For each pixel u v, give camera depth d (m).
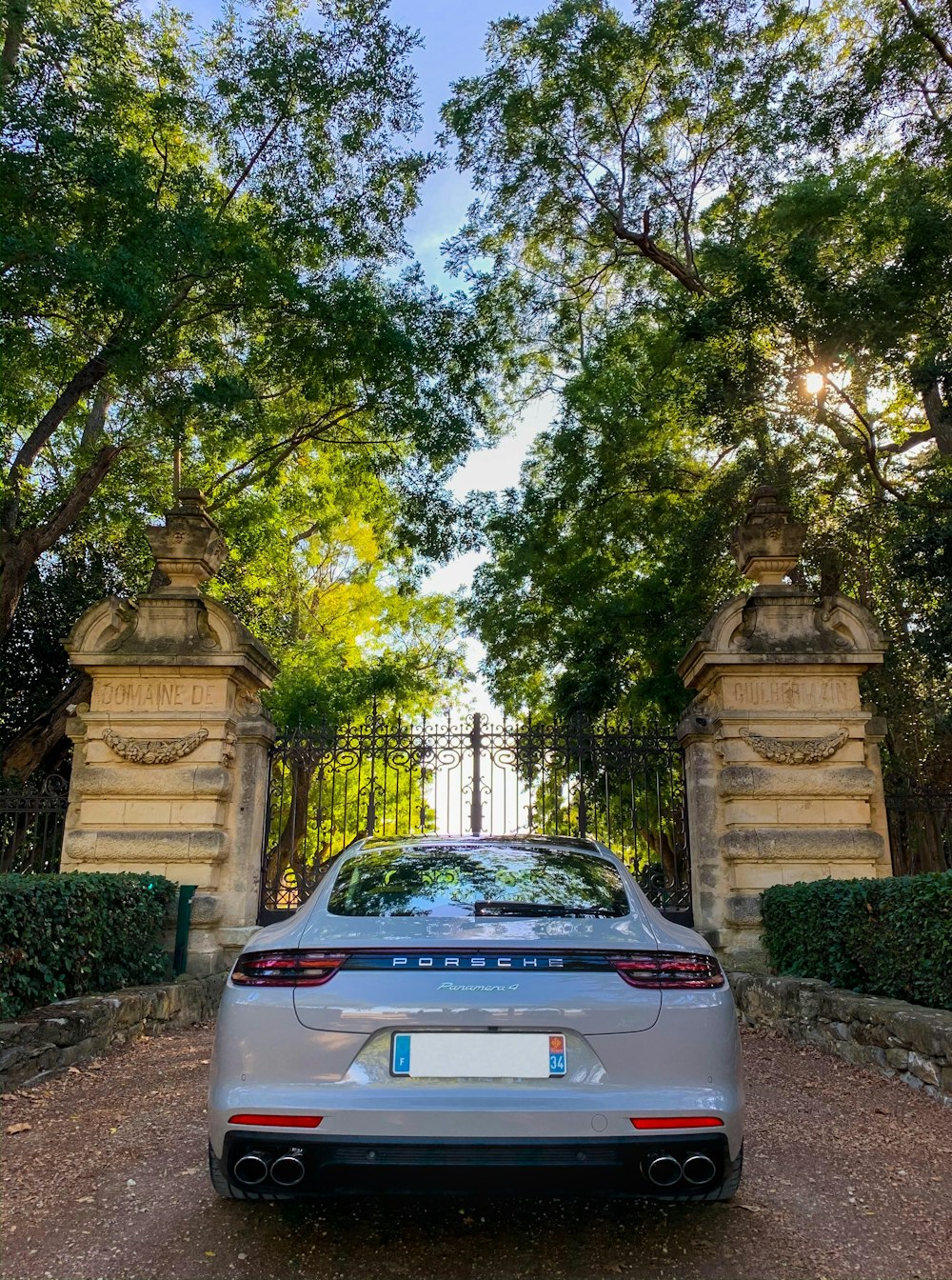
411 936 3.23
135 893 8.03
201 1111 5.18
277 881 10.30
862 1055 6.38
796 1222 3.63
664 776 13.20
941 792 10.38
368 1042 3.03
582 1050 3.03
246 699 10.31
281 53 13.91
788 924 8.47
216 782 9.51
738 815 9.62
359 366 14.31
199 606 10.04
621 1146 2.91
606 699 17.66
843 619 10.06
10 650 16.11
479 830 10.03
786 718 9.76
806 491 13.78
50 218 10.57
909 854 10.59
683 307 14.11
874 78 12.66
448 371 16.22
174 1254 3.31
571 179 18.30
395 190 15.09
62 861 9.38
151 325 11.20
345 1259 3.29
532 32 17.25
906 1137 4.71
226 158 14.54
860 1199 3.87
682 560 16.03
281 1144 2.92
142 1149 4.48
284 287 13.14
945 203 12.40
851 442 13.91
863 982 7.30
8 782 13.00
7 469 14.62
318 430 16.27
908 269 12.09
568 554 18.06
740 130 16.27
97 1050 6.46
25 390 13.83
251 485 17.53
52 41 11.01
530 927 3.34
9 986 5.96
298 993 3.10
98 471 14.02
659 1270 3.23
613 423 17.14
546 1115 2.91
